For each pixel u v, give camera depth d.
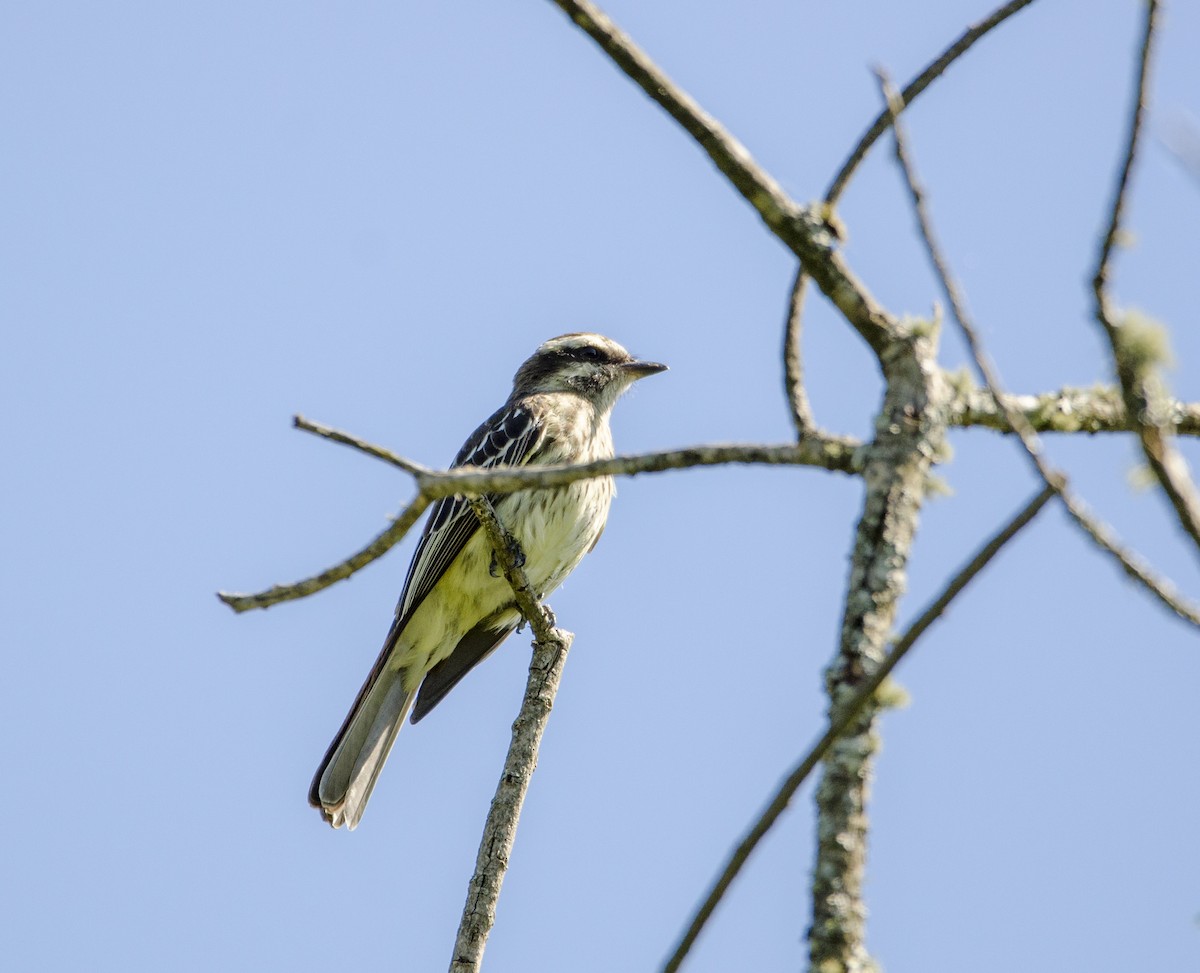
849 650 5.78
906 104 7.44
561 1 6.00
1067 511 5.46
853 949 5.41
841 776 5.60
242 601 7.60
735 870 5.38
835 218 6.36
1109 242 5.48
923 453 6.08
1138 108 5.36
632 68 6.10
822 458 6.18
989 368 5.49
